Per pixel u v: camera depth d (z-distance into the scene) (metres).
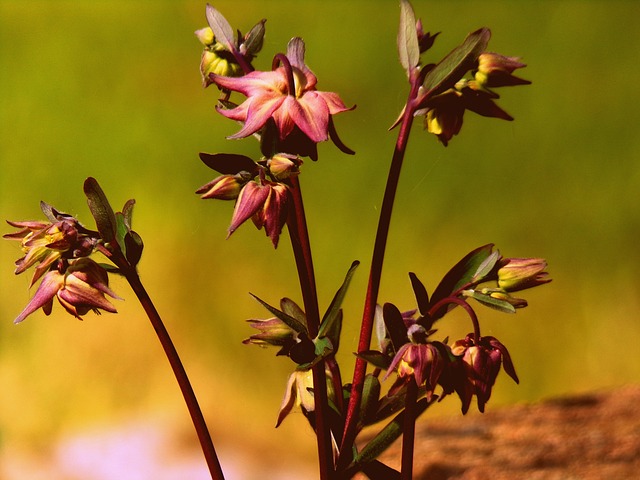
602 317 2.41
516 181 2.72
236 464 2.03
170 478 1.96
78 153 2.88
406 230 2.60
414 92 1.36
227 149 2.87
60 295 1.33
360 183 2.69
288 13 3.42
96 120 2.97
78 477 2.00
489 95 1.36
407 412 1.34
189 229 2.53
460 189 2.69
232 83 1.33
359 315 2.37
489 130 2.82
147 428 2.13
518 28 3.30
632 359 2.31
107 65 3.23
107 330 2.30
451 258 2.57
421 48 1.37
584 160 2.77
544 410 1.72
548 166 2.76
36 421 2.21
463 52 1.35
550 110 2.92
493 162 2.75
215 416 2.16
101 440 2.12
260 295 2.37
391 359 1.35
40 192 2.82
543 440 1.65
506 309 1.34
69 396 2.24
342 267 2.50
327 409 1.36
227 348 2.28
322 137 1.32
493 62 1.36
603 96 2.98
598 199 2.67
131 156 2.88
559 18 3.30
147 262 2.43
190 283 2.39
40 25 3.39
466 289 1.35
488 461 1.62
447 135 1.37
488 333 2.27
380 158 2.75
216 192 1.32
